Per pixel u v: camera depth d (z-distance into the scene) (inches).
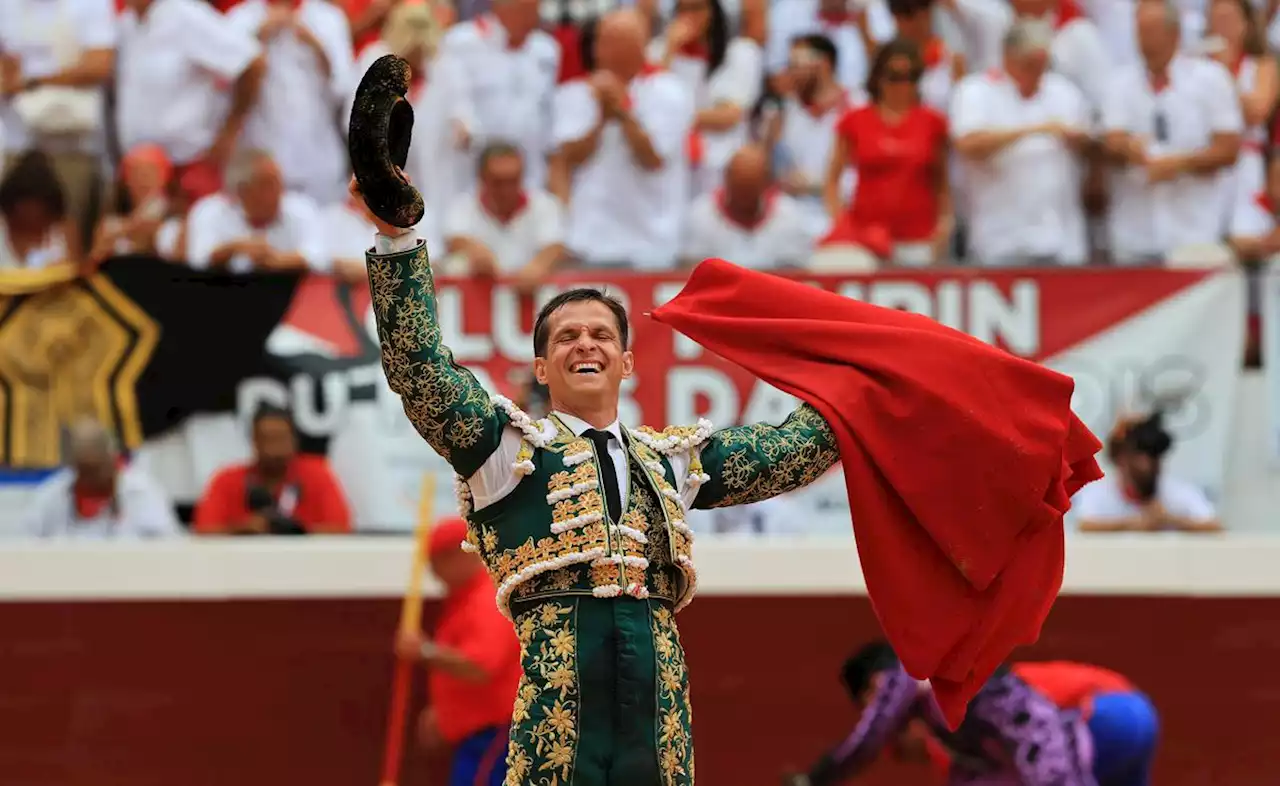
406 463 925.8
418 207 392.5
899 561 437.4
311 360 927.7
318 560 909.8
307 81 1008.2
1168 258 941.8
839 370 442.3
